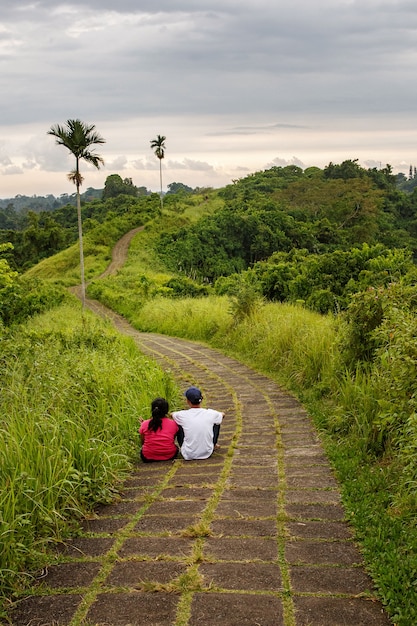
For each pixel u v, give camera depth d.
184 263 61.03
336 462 5.63
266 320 13.71
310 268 17.89
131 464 6.16
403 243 66.12
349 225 71.75
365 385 6.72
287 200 81.00
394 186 103.94
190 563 3.79
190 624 3.15
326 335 9.56
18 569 3.79
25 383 6.90
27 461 4.59
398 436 5.27
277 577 3.59
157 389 8.69
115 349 11.27
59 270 63.06
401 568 3.53
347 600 3.33
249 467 5.80
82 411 6.38
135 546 4.11
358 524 4.23
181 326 19.38
